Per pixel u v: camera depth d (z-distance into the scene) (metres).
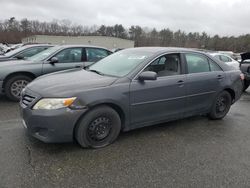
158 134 4.44
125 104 3.84
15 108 5.65
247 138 4.44
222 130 4.79
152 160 3.50
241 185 3.00
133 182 2.98
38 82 3.85
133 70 4.04
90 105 3.50
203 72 4.90
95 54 7.46
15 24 80.94
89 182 2.94
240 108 6.52
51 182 2.90
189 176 3.15
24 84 6.30
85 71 4.48
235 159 3.63
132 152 3.71
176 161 3.50
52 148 3.68
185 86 4.52
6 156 3.40
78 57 7.11
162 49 4.55
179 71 4.54
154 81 4.13
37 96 3.46
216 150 3.90
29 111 3.46
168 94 4.30
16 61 6.65
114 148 3.81
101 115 3.68
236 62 12.75
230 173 3.25
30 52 8.77
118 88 3.76
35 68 6.38
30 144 3.78
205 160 3.57
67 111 3.37
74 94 3.42
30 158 3.39
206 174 3.21
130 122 4.01
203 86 4.82
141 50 4.69
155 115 4.26
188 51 4.79
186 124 5.03
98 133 3.72
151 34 82.62
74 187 2.84
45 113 3.33
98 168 3.24
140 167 3.31
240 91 5.63
